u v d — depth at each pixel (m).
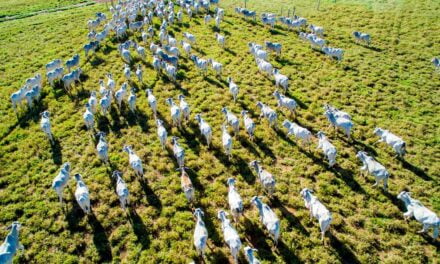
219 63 29.94
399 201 18.39
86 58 34.25
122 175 20.52
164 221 17.66
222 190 19.31
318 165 20.84
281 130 23.73
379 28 39.12
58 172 21.16
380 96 27.30
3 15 49.53
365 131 23.62
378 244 16.28
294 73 30.75
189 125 24.56
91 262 16.03
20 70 33.09
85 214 18.25
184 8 46.72
